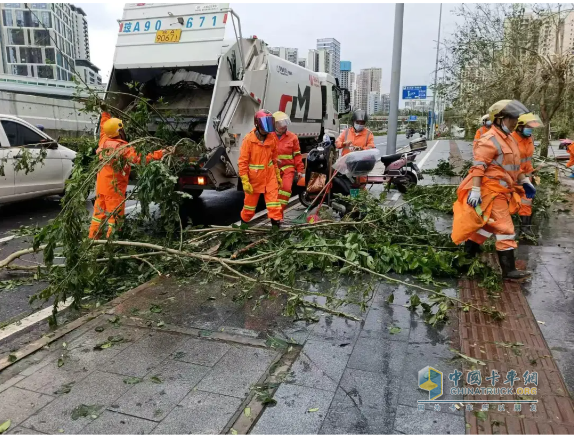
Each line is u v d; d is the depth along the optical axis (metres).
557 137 22.41
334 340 3.52
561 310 4.00
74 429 2.55
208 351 3.38
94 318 3.97
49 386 2.97
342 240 5.30
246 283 4.63
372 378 3.00
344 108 13.73
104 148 5.41
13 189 8.19
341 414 2.65
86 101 6.48
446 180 12.26
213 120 7.14
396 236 5.68
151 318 3.96
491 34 13.80
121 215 5.39
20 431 2.54
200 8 7.55
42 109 18.78
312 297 4.39
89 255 4.52
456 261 5.04
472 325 3.74
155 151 5.88
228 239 5.70
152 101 8.39
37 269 4.98
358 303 3.90
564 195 9.84
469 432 2.50
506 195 4.53
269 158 6.23
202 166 7.03
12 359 3.29
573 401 2.74
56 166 8.97
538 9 12.22
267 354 3.33
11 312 4.37
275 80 8.74
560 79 11.34
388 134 13.84
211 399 2.81
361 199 6.48
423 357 3.25
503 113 4.35
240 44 7.53
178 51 7.64
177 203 5.39
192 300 4.34
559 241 6.27
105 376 3.08
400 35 13.17
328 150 7.55
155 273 5.10
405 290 4.56
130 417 2.65
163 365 3.20
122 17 8.08
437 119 42.53
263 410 2.70
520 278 4.67
